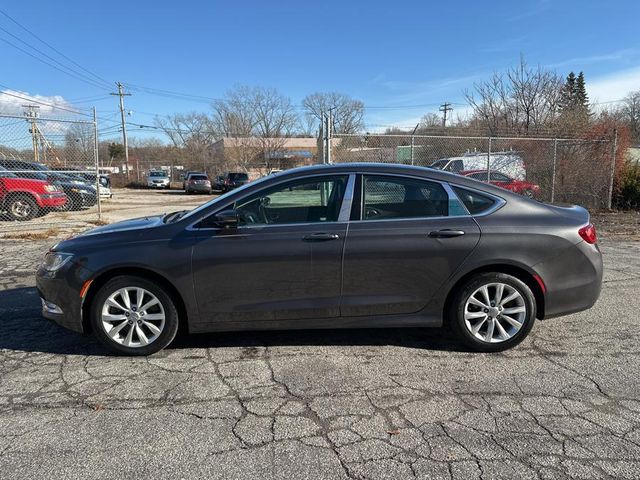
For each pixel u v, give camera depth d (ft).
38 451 8.45
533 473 7.74
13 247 28.35
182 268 11.98
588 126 49.21
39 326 14.94
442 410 9.75
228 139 156.87
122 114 144.56
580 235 12.53
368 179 12.57
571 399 10.15
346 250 12.05
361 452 8.37
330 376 11.34
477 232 12.15
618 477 7.61
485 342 12.51
